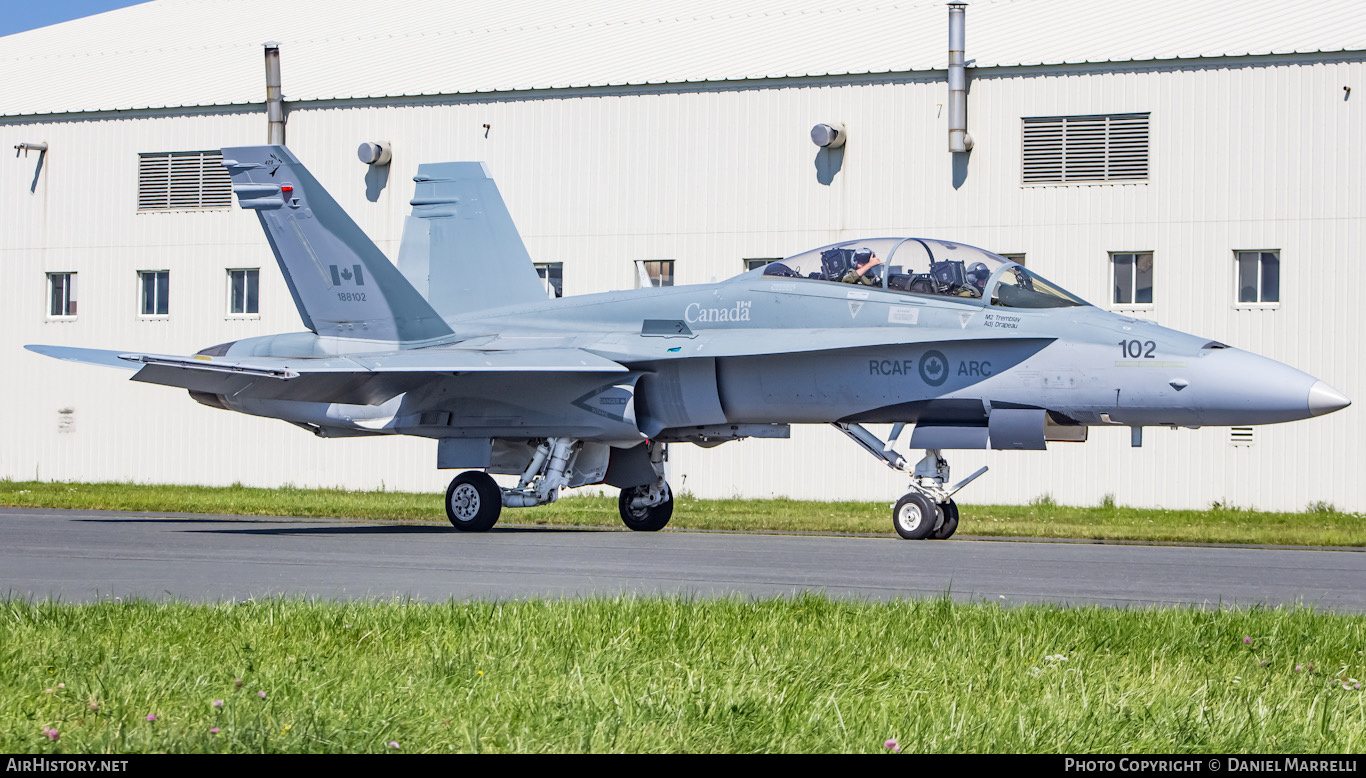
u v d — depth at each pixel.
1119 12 105.50
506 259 74.38
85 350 60.03
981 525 73.56
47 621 27.64
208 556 46.44
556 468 62.03
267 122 113.69
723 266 103.38
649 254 105.12
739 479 103.62
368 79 116.50
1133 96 94.56
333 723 19.41
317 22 136.00
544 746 18.38
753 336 59.91
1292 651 26.38
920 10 112.69
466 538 56.91
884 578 40.31
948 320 56.91
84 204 119.38
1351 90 90.12
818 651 25.12
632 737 18.70
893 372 57.81
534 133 108.12
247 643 25.41
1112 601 35.44
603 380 60.59
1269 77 91.88
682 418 61.47
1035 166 96.69
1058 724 20.12
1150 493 94.19
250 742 18.20
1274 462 91.56
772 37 111.56
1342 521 82.75
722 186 103.50
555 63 113.12
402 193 111.06
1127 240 94.75
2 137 121.56
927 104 98.56
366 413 66.69
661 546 52.53
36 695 20.94
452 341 67.38
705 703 20.44
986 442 56.50
